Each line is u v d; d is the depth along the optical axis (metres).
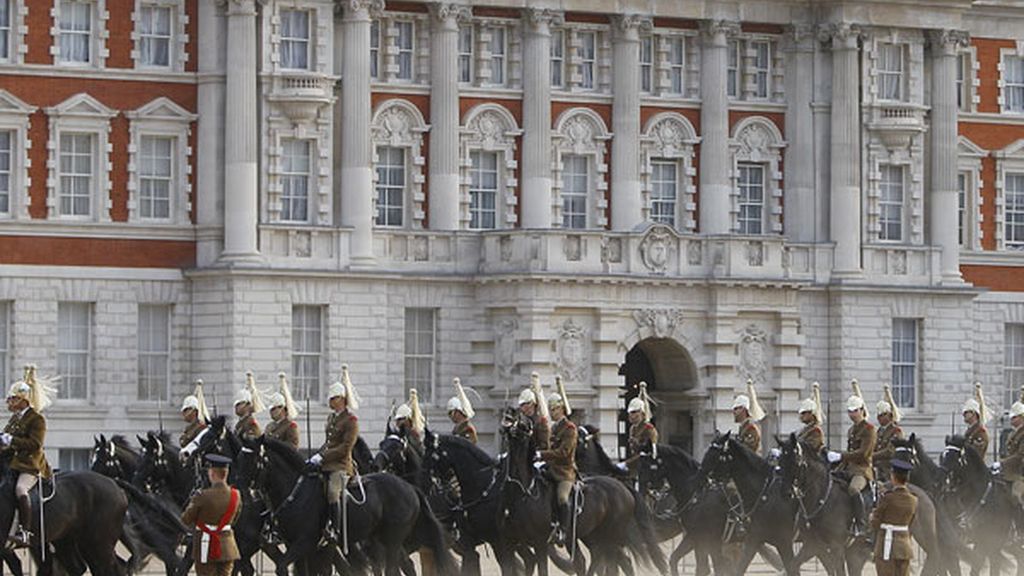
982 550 143.75
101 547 114.31
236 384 199.75
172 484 126.00
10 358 198.38
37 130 199.75
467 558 127.56
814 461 131.88
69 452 199.75
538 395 134.88
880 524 116.25
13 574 115.38
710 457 133.12
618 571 134.00
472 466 127.31
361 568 121.56
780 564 141.00
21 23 199.50
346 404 121.56
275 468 119.06
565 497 127.00
